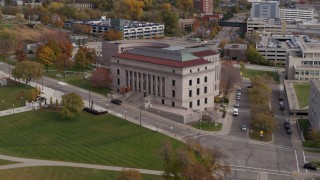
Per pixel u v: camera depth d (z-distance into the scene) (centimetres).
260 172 19738
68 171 18875
